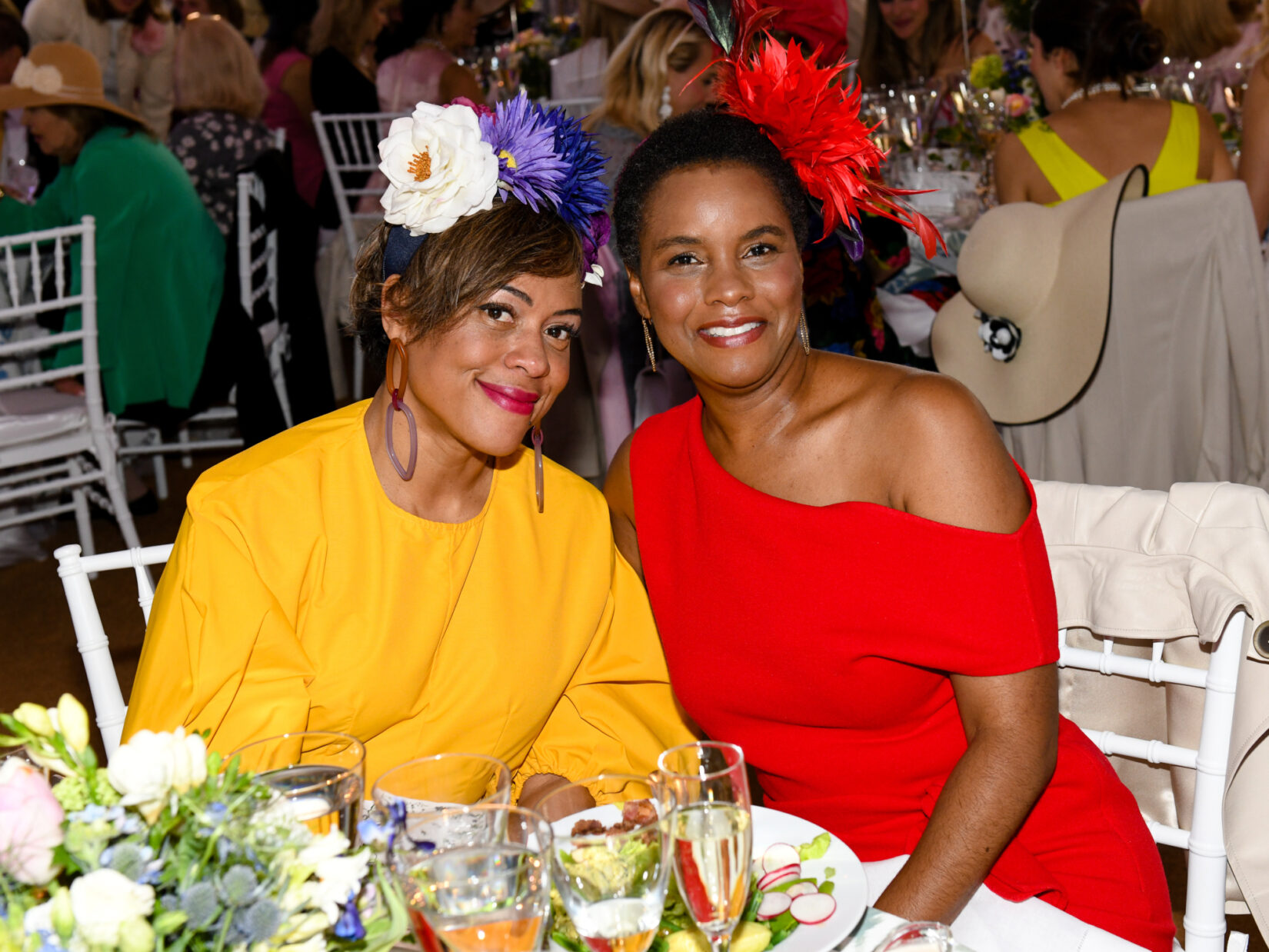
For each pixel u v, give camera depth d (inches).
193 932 26.0
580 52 184.5
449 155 48.4
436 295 49.4
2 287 169.3
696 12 52.6
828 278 122.6
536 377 51.1
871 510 48.7
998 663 48.3
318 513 52.1
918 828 52.3
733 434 52.6
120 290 164.1
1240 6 185.6
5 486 178.5
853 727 52.9
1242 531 53.2
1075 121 138.4
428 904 29.5
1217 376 113.3
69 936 24.9
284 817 28.8
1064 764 52.9
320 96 218.8
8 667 137.6
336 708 52.2
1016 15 209.0
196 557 50.5
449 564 53.2
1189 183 137.6
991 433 49.7
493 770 37.1
